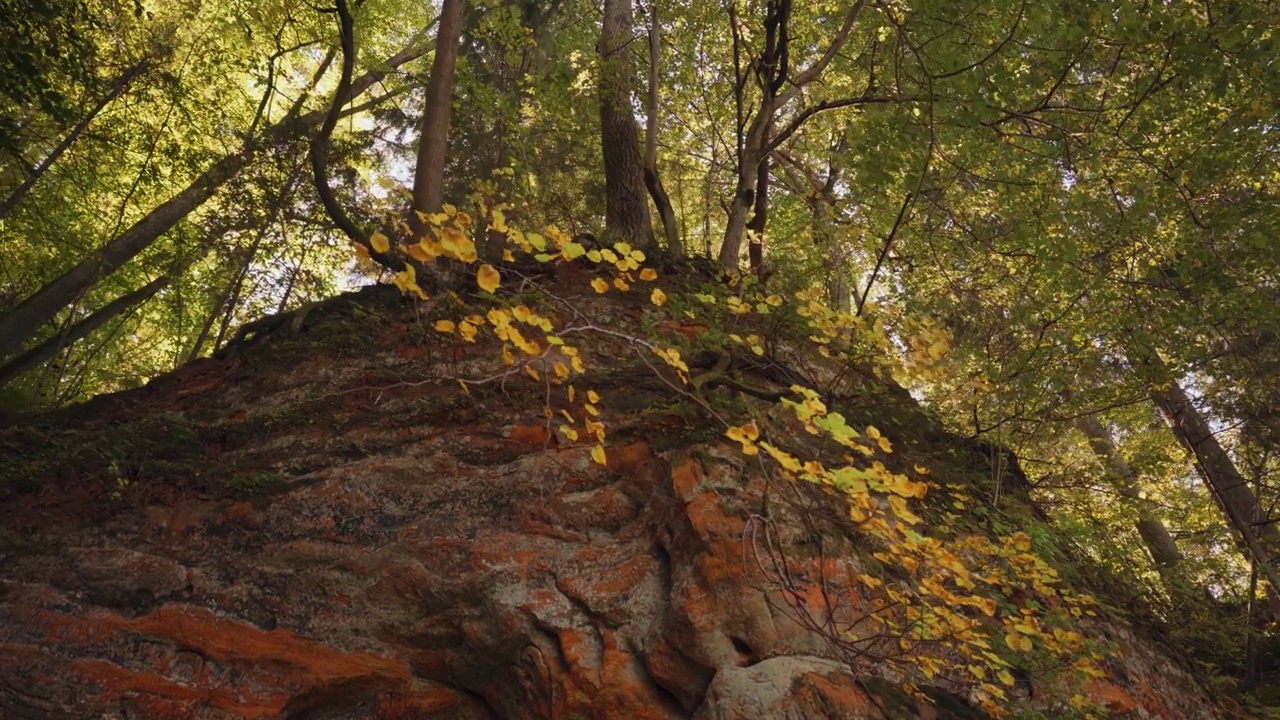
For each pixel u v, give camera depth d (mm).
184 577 5242
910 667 4641
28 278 13859
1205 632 7684
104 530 5578
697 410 5754
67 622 5035
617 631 4789
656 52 9992
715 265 8305
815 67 9070
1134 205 7109
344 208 11859
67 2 10141
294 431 6176
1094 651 5027
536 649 4820
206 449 6223
